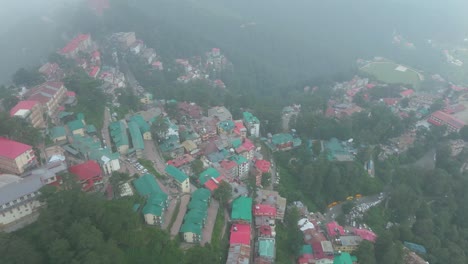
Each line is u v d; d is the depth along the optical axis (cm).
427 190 17562
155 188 11600
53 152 12125
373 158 19425
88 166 11175
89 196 9456
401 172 17888
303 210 14688
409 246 14000
